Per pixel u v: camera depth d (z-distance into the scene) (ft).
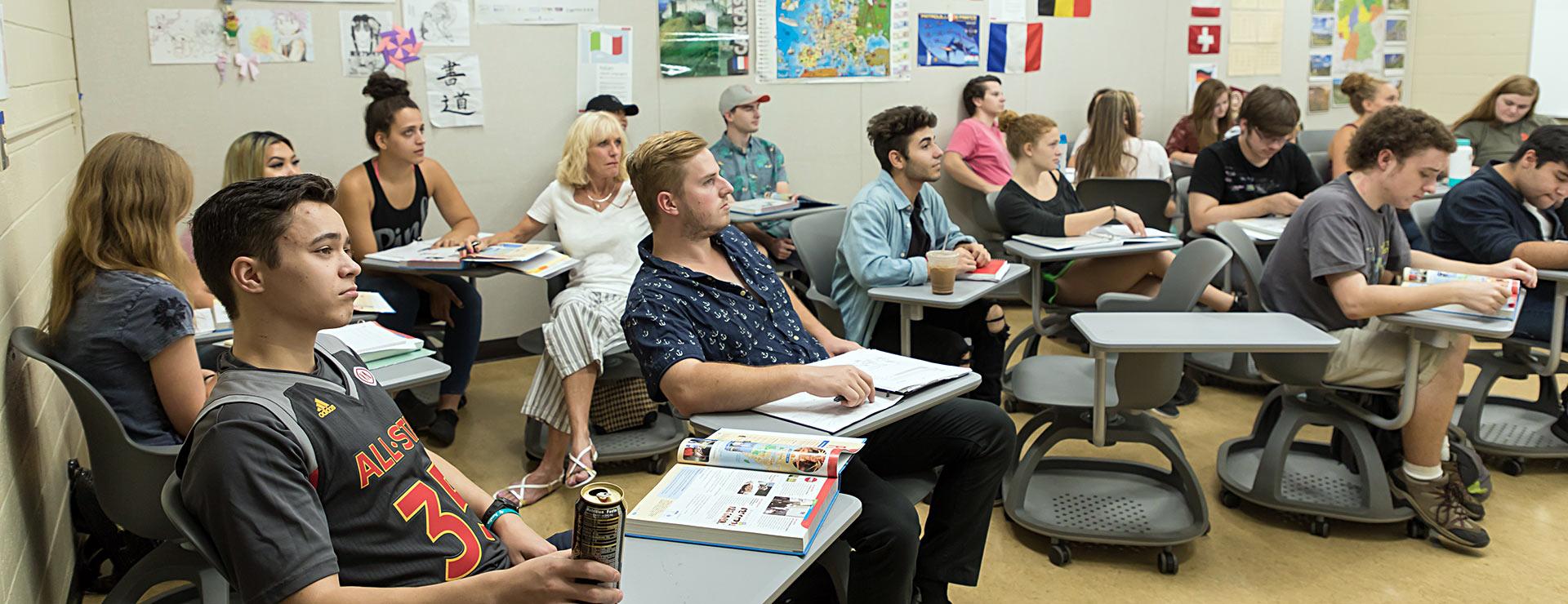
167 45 12.91
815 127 18.30
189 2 12.96
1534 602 8.36
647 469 11.29
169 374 6.78
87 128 12.60
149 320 6.68
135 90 12.81
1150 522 9.34
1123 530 9.18
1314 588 8.68
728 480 5.35
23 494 6.92
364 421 4.74
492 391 14.19
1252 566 9.07
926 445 7.49
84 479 8.52
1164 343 7.93
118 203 6.82
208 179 13.41
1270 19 23.73
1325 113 25.13
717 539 4.83
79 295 6.79
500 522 5.39
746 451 5.49
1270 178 14.47
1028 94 20.83
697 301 6.98
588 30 15.61
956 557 7.64
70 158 11.08
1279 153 14.58
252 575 4.14
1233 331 8.32
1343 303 9.22
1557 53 23.09
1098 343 8.05
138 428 6.76
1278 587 8.70
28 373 7.54
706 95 16.94
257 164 10.87
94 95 12.59
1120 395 8.88
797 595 7.61
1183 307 10.23
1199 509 9.14
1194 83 22.97
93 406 6.46
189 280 8.79
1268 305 10.12
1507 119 17.44
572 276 12.19
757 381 6.28
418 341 7.77
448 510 5.02
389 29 14.20
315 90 13.89
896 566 6.51
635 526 4.94
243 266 4.48
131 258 6.93
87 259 6.82
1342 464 10.62
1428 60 26.00
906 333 10.33
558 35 15.42
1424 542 9.46
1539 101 23.58
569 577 3.97
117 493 6.69
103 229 6.84
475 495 5.49
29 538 6.97
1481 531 9.20
